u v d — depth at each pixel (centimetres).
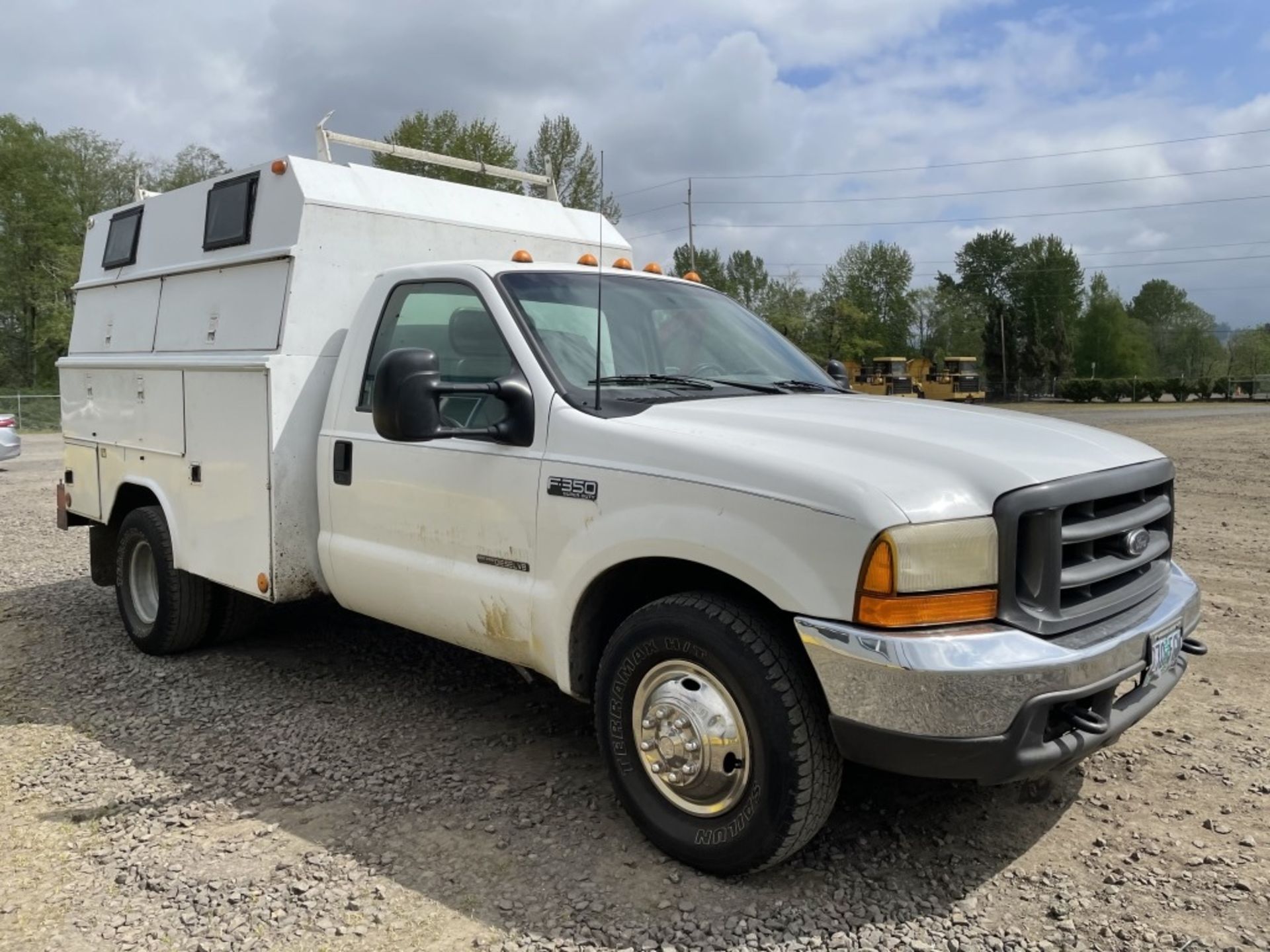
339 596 459
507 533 369
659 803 328
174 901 311
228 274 503
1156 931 290
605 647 355
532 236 565
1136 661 306
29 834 358
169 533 542
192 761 421
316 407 468
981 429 332
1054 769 295
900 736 271
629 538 323
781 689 292
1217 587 704
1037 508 281
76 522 662
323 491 456
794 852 312
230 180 509
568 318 401
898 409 364
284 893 313
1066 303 9550
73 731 460
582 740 438
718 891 311
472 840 346
